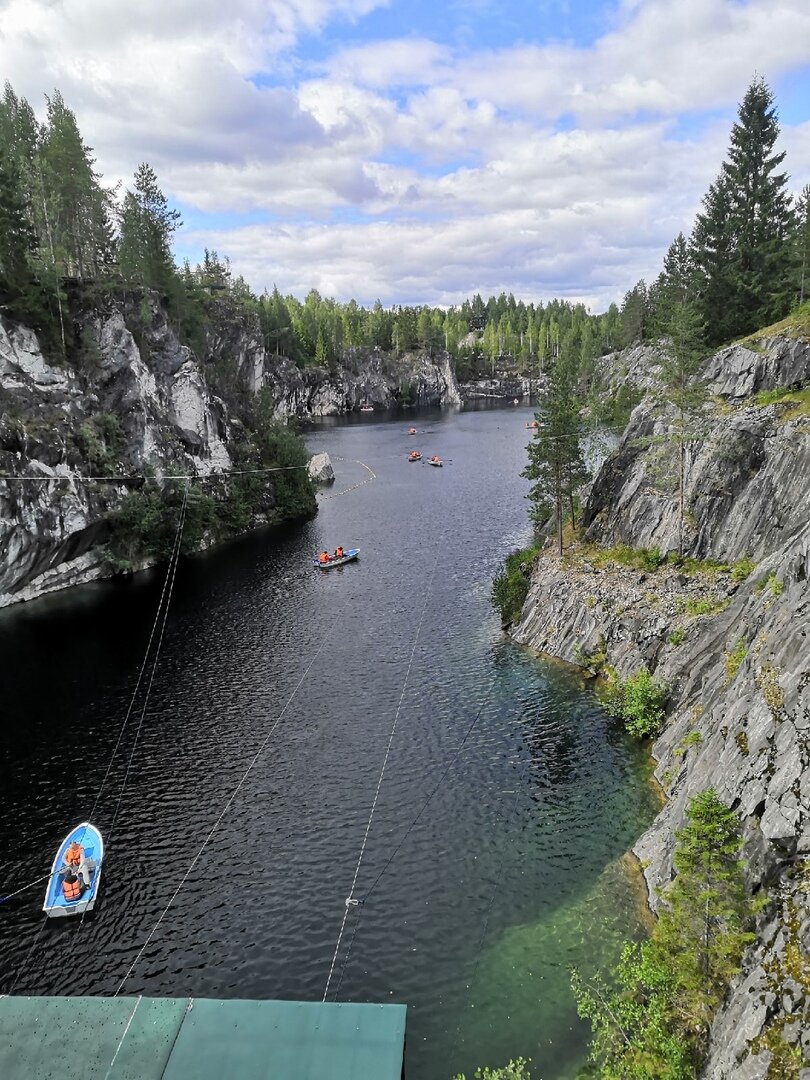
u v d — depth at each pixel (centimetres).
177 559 9456
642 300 15812
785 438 5009
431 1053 2697
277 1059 2048
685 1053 2272
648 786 4141
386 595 7750
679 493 5744
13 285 8306
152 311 10294
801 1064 1812
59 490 8019
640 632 5209
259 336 14688
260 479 11638
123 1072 2030
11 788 4497
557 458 6762
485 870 3647
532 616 6353
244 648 6481
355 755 4738
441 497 12712
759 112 7794
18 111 10838
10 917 3497
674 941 2448
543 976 2977
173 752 4841
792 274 7469
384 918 3391
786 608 3297
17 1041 2130
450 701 5359
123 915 3491
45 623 7200
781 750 2647
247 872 3738
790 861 2323
